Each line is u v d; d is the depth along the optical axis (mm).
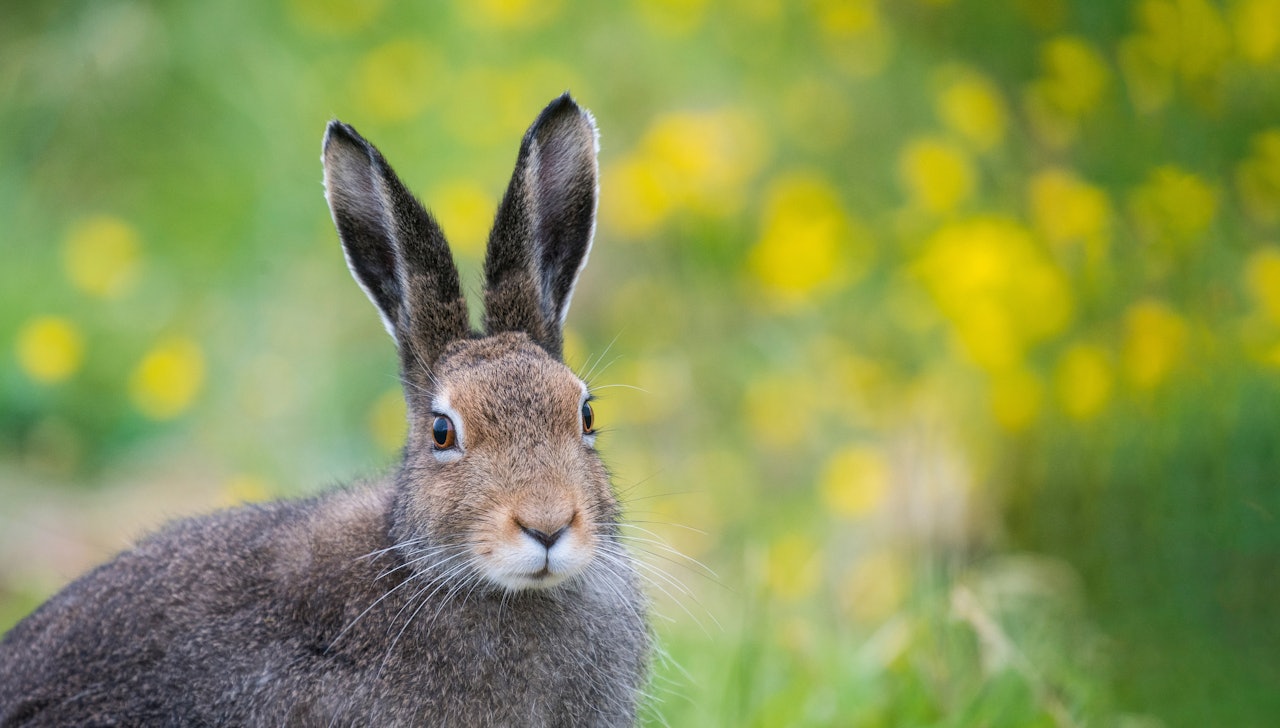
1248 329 12523
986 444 12195
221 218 15695
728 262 14266
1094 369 12016
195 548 8406
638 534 11953
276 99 15891
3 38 17438
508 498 7641
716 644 10477
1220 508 11289
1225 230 13633
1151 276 13094
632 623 8570
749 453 13203
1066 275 12797
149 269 15445
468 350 8195
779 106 14859
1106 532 11547
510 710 8125
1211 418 11688
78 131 16688
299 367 14359
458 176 14578
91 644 8047
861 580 11719
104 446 14516
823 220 13609
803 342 13562
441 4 15891
